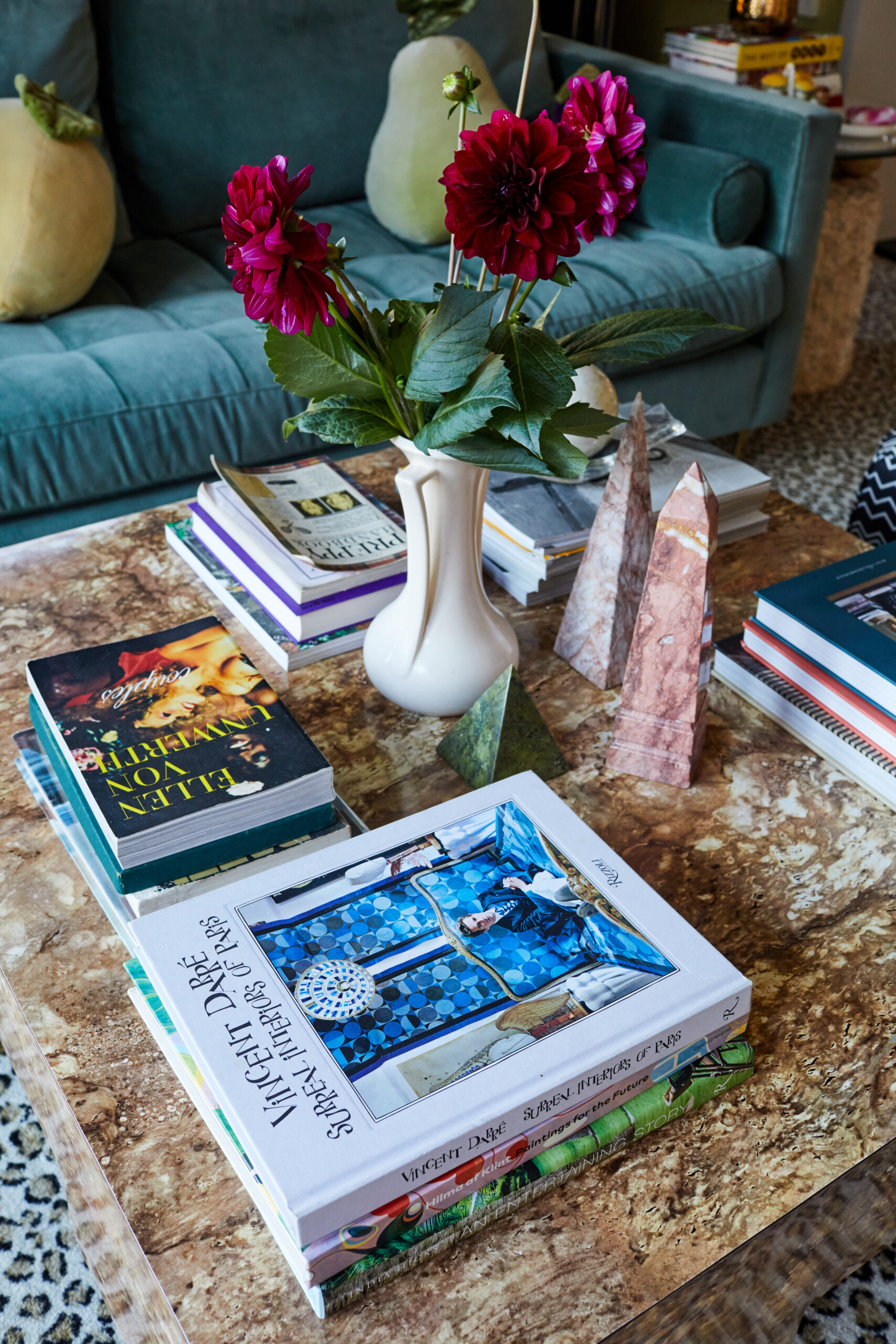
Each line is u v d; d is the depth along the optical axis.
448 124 2.07
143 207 2.17
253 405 1.68
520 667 1.00
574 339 0.80
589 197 0.65
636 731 0.87
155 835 0.71
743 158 2.12
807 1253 0.65
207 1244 0.56
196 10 2.04
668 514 0.79
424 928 0.66
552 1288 0.55
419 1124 0.54
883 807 0.87
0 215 1.72
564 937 0.66
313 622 0.99
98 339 1.77
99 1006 0.69
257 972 0.63
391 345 0.78
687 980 0.63
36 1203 1.02
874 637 0.89
